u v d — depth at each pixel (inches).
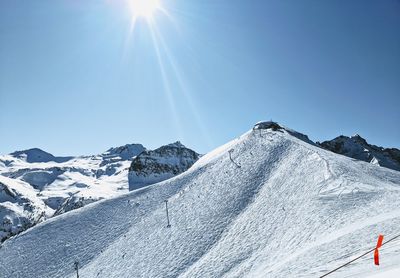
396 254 586.9
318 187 2650.1
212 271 2070.6
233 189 3531.0
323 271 680.4
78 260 3449.8
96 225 4111.7
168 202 4018.2
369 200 2070.6
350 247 996.6
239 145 4913.9
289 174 3319.4
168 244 2891.2
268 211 2691.9
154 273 2486.5
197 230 2923.2
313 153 3602.4
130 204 4404.5
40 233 4318.4
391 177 3489.2
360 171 3243.1
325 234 1740.9
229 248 2340.1
